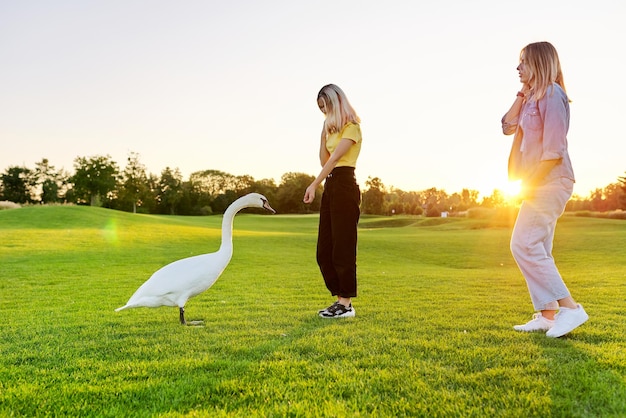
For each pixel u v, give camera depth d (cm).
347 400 249
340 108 484
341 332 407
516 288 802
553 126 366
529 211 388
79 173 6206
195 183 8925
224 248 470
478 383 269
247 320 480
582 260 1691
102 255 1529
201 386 273
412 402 244
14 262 1310
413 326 431
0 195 8081
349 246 489
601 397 244
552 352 329
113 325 462
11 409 244
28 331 436
